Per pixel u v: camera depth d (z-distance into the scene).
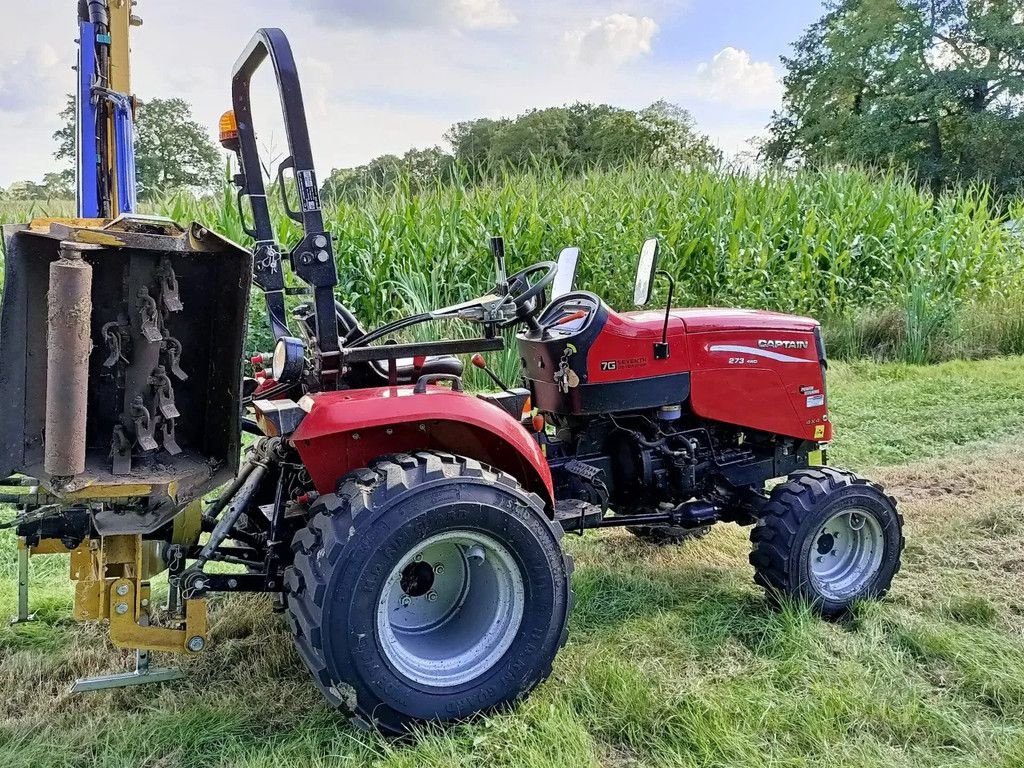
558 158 14.99
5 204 8.03
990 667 2.87
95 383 2.42
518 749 2.41
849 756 2.42
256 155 3.02
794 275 9.45
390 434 2.75
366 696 2.42
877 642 3.12
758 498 3.65
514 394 3.21
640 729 2.55
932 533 4.25
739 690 2.77
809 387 3.80
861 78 30.62
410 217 7.89
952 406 7.18
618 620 3.36
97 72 3.81
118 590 2.46
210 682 2.87
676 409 3.56
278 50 2.64
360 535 2.39
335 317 2.83
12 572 3.85
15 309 2.27
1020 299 10.48
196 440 2.64
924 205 10.93
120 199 3.88
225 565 3.96
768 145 33.38
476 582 2.75
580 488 3.48
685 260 8.88
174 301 2.35
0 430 2.26
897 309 9.79
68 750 2.47
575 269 3.83
